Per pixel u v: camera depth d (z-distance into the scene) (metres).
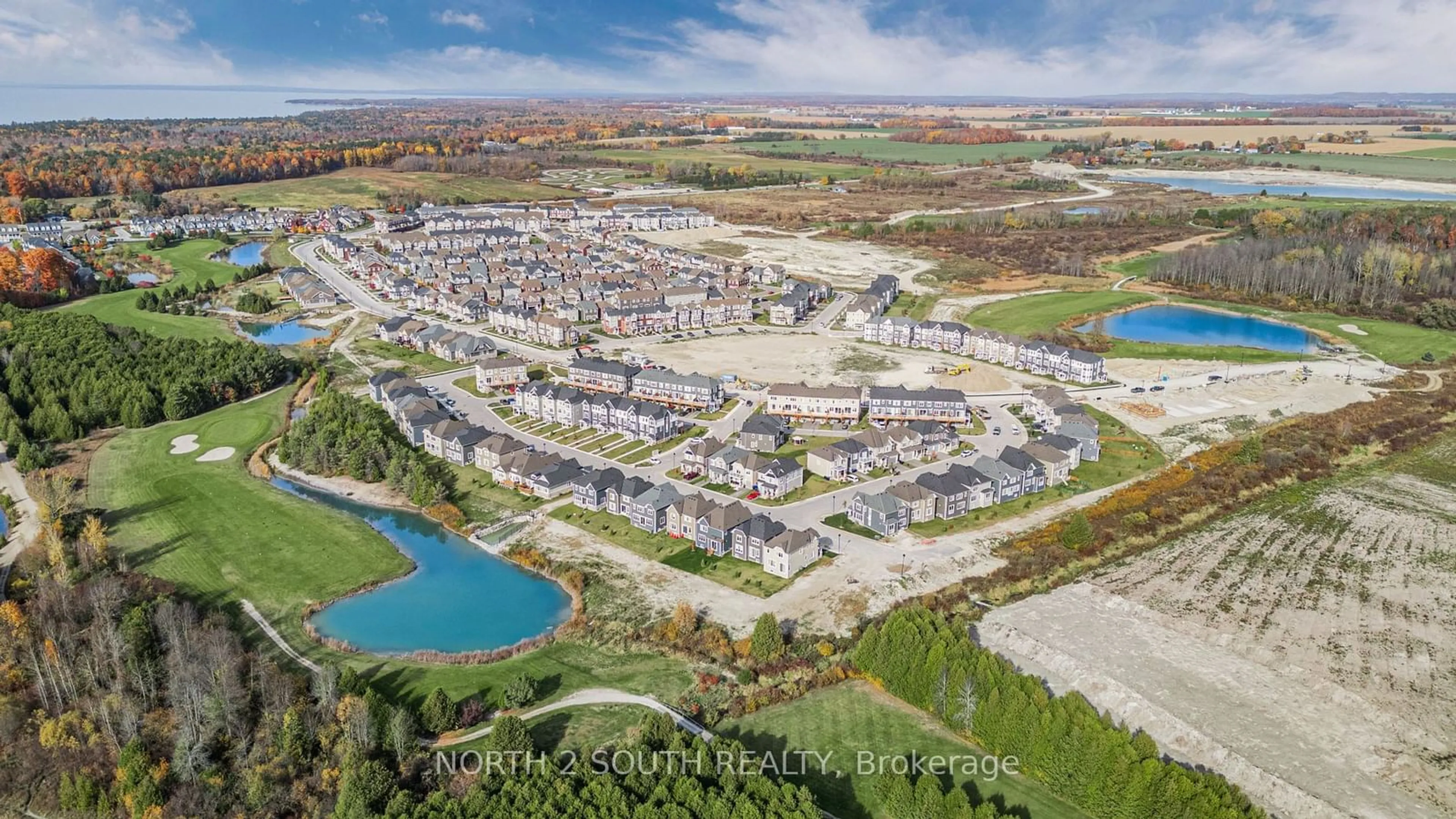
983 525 159.00
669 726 100.62
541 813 88.69
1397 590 138.38
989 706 103.44
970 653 110.62
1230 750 105.44
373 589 140.12
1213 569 144.88
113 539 151.50
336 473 179.00
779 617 130.75
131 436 196.75
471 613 134.00
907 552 149.00
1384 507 165.62
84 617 124.56
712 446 177.00
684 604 128.25
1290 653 123.25
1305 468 180.38
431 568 147.12
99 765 99.88
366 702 103.38
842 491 170.50
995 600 136.12
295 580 141.12
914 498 157.38
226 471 179.38
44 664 110.75
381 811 92.69
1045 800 97.38
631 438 196.12
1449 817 96.31
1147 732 109.12
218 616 127.31
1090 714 99.19
